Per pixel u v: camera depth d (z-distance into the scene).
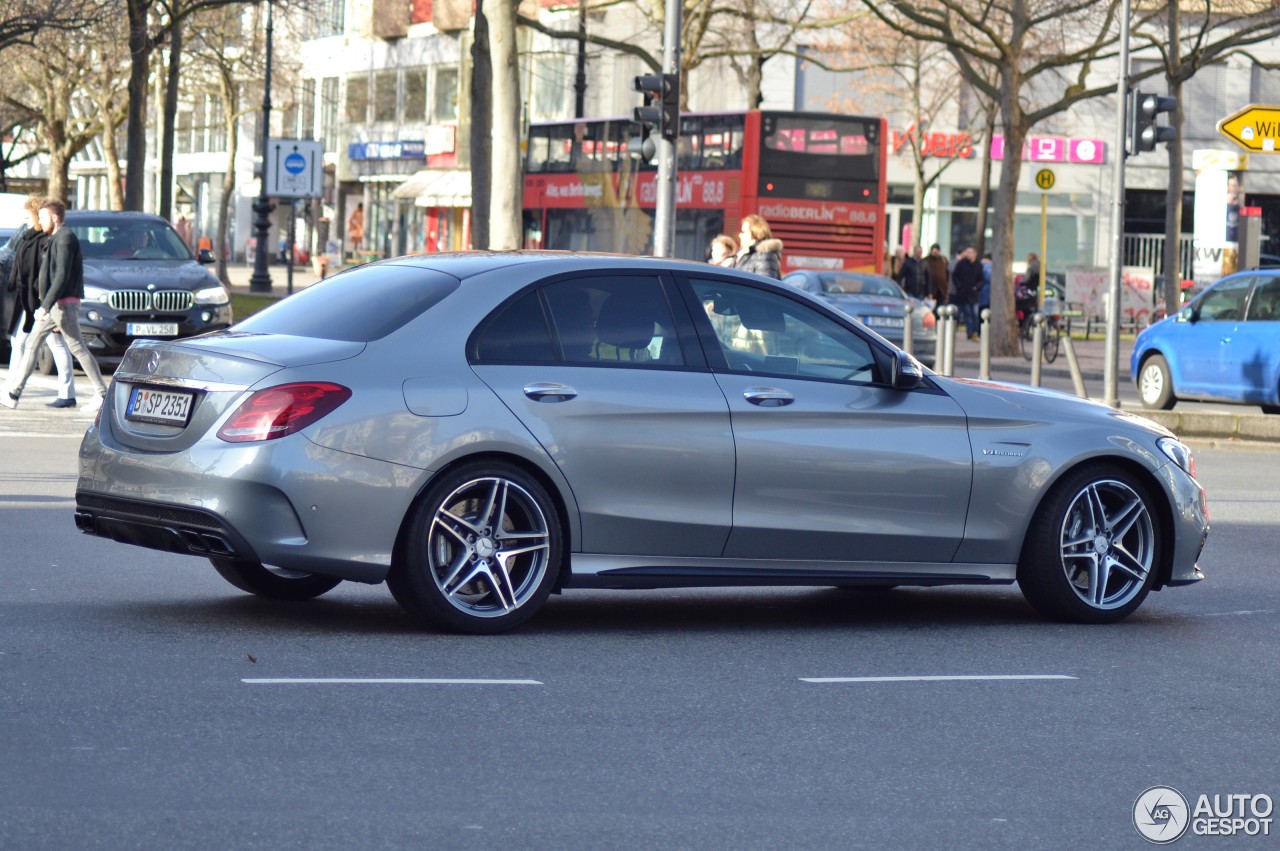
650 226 46.28
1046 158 76.12
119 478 10.17
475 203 42.59
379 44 94.25
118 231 30.58
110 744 7.50
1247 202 77.62
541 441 10.24
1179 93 44.91
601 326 10.60
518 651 9.98
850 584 11.23
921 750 7.98
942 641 10.90
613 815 6.72
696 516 10.60
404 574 10.11
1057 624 11.68
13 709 8.05
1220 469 23.22
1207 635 11.41
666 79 30.56
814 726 8.39
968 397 11.41
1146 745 8.25
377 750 7.59
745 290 11.03
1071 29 57.22
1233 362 28.80
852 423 10.98
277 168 56.47
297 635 10.19
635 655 10.04
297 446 9.76
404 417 9.96
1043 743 8.21
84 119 80.19
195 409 9.97
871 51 63.34
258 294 65.50
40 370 30.22
